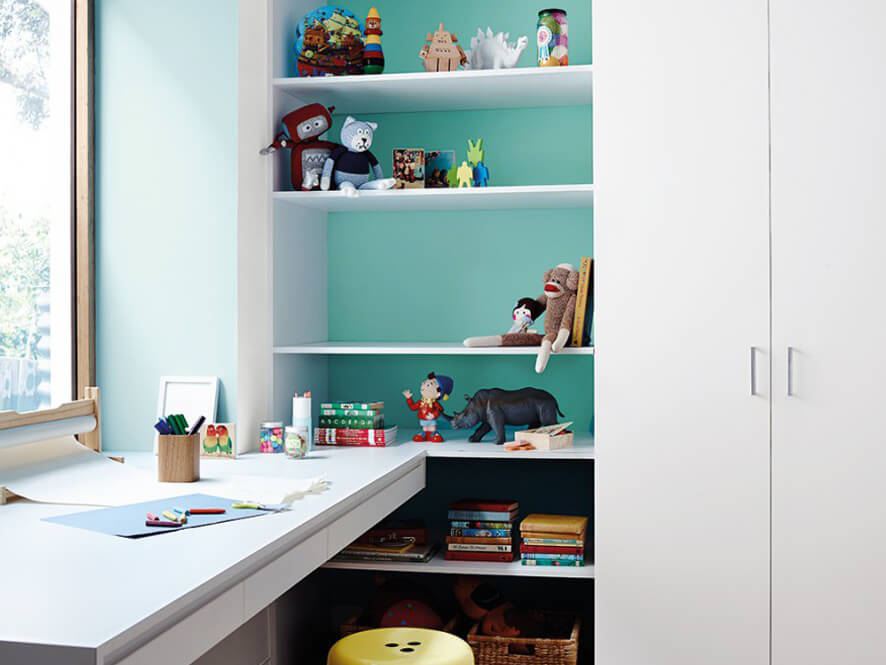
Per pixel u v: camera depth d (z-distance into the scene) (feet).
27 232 8.43
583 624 9.87
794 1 7.87
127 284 8.84
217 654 7.15
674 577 8.13
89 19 8.82
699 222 8.05
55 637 3.50
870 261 7.77
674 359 8.11
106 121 8.89
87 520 5.54
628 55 8.15
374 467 7.70
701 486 8.07
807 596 7.92
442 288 10.28
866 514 7.82
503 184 10.10
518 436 8.80
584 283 8.83
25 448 6.73
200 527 5.41
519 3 10.05
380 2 10.31
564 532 8.65
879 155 7.75
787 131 7.89
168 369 8.76
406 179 9.34
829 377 7.85
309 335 10.02
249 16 8.83
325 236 10.47
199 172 8.70
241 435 8.63
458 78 8.80
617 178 8.18
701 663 8.10
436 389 9.32
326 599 10.19
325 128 9.19
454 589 9.25
